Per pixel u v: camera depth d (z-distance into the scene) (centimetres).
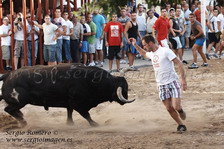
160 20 3428
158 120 2003
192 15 3550
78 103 1903
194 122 1934
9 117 2108
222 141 1605
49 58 3266
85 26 3566
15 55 3303
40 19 3331
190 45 4847
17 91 1917
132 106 2314
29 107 2352
